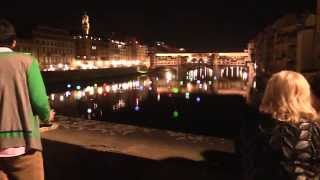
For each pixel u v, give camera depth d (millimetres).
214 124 47406
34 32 104250
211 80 117188
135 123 54531
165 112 59812
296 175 2414
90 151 5770
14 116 3334
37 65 3453
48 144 6195
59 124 7480
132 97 82688
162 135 6555
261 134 2600
